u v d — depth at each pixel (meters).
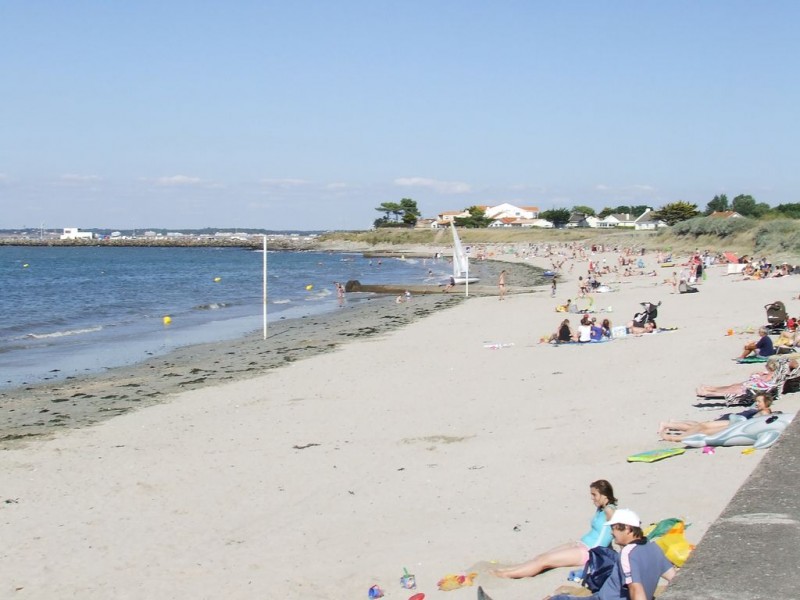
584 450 13.10
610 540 8.36
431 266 106.75
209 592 9.05
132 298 59.09
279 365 25.77
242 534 10.81
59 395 21.84
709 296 39.47
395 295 57.28
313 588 8.98
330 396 20.08
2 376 25.39
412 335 32.03
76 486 13.16
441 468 13.11
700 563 5.04
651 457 11.82
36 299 57.97
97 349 31.64
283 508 11.77
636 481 10.95
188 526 11.20
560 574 8.34
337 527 10.81
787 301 34.28
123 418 18.48
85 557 10.19
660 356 21.78
